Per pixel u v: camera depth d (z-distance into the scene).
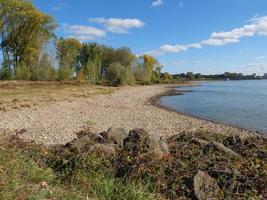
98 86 69.81
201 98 56.03
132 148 8.06
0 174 5.73
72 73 72.38
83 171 6.93
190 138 10.59
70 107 30.61
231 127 23.59
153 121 24.16
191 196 6.41
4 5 62.09
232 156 8.56
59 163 7.42
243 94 67.44
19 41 64.19
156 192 6.52
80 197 5.77
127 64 102.25
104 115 26.25
